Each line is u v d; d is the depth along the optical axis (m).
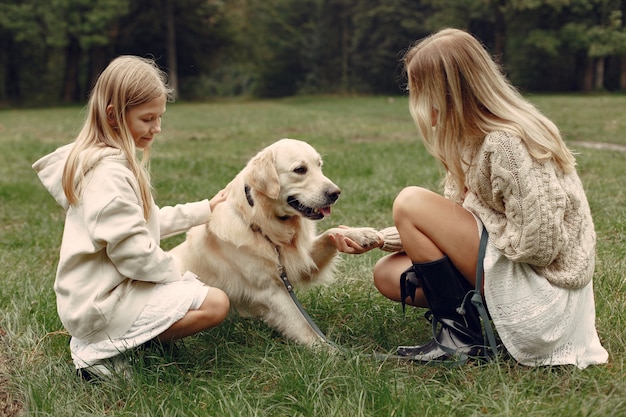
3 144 13.47
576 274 2.56
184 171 9.04
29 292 3.98
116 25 38.84
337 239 3.24
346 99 40.03
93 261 2.73
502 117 2.56
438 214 2.75
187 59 42.88
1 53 38.19
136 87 2.76
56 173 2.81
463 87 2.60
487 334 2.72
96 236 2.61
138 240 2.67
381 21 44.44
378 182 7.51
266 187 3.24
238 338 3.29
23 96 40.16
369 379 2.60
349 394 2.53
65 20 35.62
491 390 2.54
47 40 34.97
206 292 2.83
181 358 3.00
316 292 3.85
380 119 20.62
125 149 2.79
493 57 3.02
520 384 2.54
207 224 3.48
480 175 2.60
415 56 2.72
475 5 37.59
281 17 49.22
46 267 4.80
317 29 48.50
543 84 39.50
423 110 2.71
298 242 3.40
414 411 2.40
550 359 2.66
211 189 7.47
